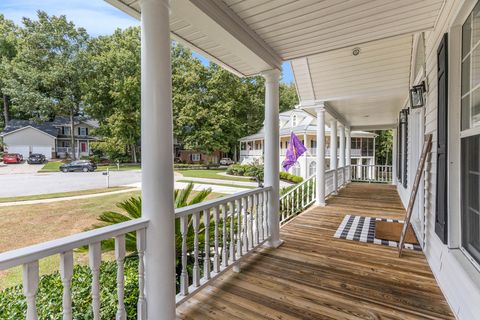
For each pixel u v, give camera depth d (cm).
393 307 203
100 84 2334
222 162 2783
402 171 611
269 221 333
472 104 191
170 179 170
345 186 896
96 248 140
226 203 253
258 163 1609
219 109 2338
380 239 358
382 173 1159
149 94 164
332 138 755
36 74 2402
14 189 1078
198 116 2250
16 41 2536
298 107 606
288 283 240
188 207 208
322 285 236
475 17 186
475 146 186
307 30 267
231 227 260
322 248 326
